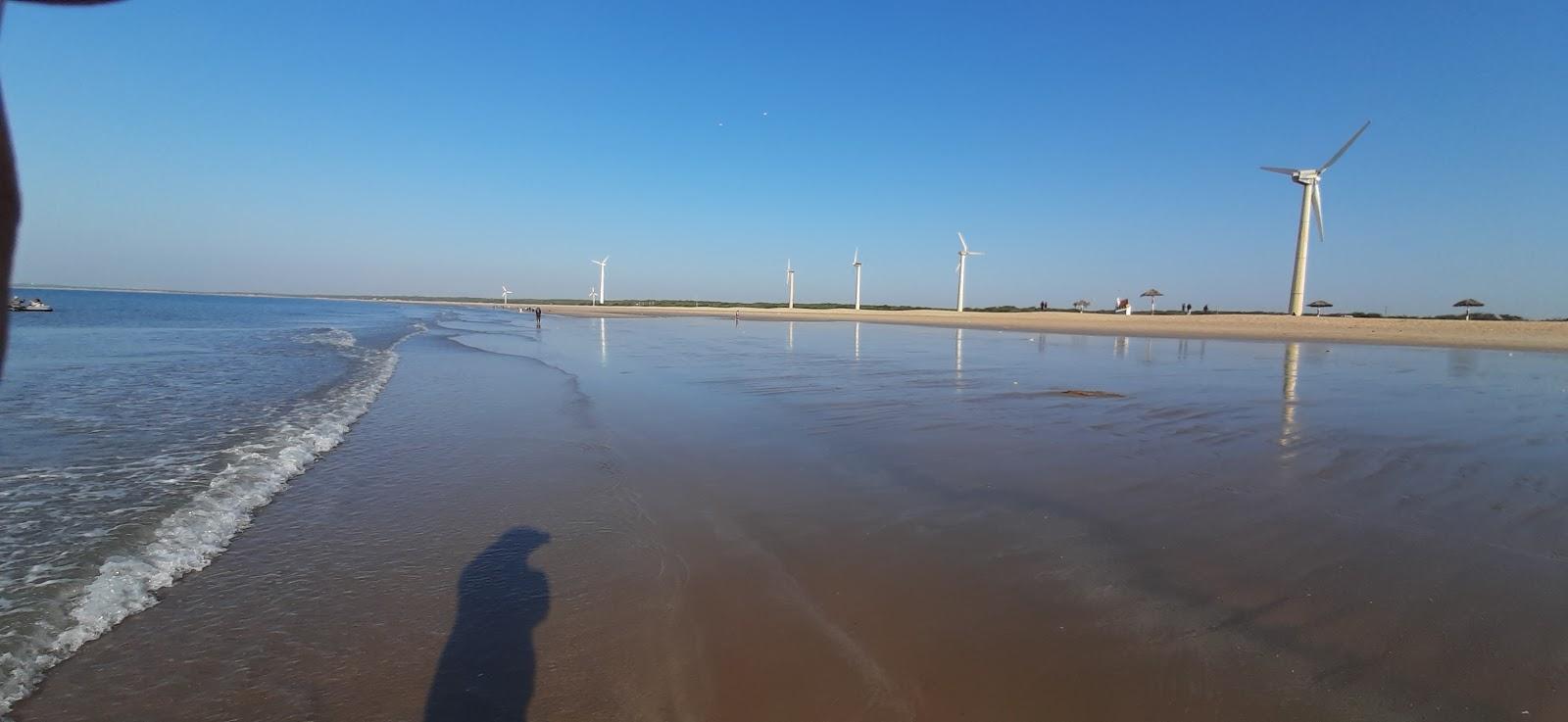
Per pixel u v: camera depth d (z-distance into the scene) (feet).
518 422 35.45
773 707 11.78
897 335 120.88
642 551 18.20
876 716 11.52
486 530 19.83
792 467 26.02
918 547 18.10
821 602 15.20
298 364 63.57
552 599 15.61
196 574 16.93
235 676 12.78
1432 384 49.26
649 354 79.00
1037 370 58.75
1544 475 24.08
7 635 13.79
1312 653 12.96
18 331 106.73
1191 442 29.60
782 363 65.82
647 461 27.14
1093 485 23.25
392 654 13.50
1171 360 69.10
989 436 31.04
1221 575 16.16
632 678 12.67
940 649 13.35
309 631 14.32
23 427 32.07
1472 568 16.35
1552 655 12.77
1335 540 18.12
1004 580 16.11
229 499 22.17
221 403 40.50
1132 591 15.44
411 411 38.83
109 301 322.14
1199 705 11.62
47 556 17.43
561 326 165.27
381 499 22.74
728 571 16.85
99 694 12.25
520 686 12.48
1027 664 12.82
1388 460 26.20
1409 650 13.00
